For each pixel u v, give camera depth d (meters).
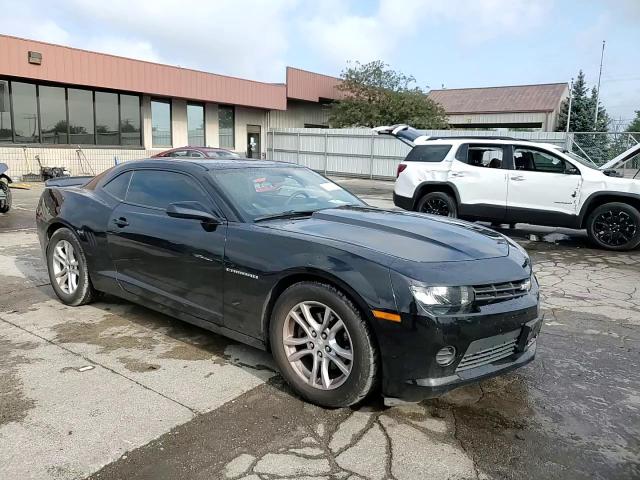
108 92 20.33
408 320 2.75
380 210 4.21
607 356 4.05
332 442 2.78
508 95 40.41
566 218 8.77
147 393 3.27
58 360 3.73
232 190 3.90
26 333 4.25
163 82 21.42
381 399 3.27
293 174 4.61
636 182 8.27
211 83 23.50
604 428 3.00
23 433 2.80
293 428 2.91
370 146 24.61
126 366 3.66
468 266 3.02
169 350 3.96
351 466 2.58
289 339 3.25
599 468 2.62
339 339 3.11
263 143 28.48
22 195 14.42
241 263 3.44
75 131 19.44
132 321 4.57
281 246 3.29
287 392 3.33
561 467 2.62
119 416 2.99
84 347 3.98
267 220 3.68
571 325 4.79
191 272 3.77
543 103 37.66
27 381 3.39
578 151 19.73
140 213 4.25
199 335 4.27
